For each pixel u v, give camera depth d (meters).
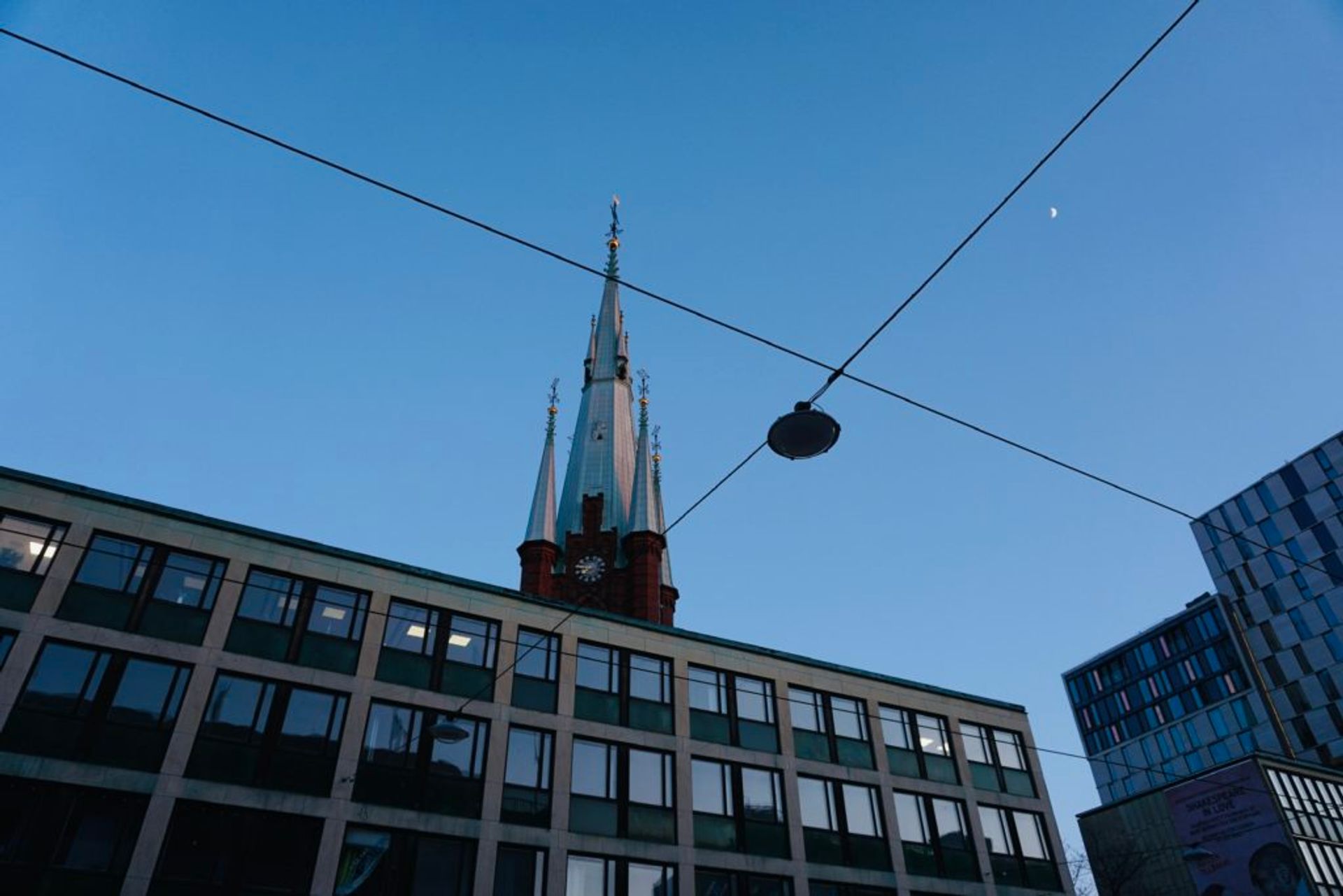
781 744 42.03
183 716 30.86
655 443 112.50
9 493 31.42
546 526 99.56
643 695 40.22
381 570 36.94
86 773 28.75
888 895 40.53
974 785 46.03
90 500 32.62
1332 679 96.62
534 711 37.19
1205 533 112.25
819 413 17.31
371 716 34.06
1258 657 103.69
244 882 29.55
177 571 33.16
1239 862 53.53
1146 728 112.62
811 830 40.47
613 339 124.31
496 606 38.66
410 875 32.00
